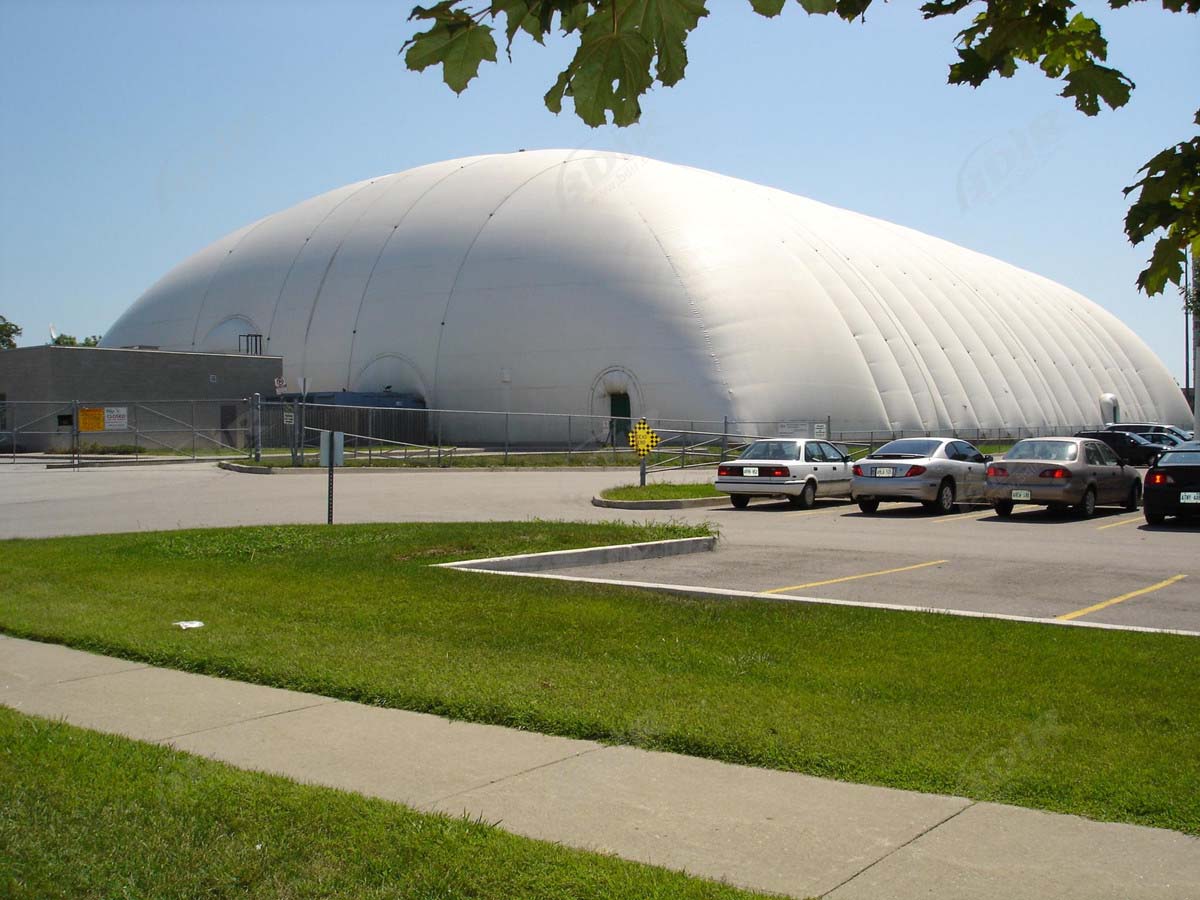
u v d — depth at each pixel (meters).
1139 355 86.50
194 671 8.15
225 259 62.09
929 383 55.81
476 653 8.38
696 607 10.09
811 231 58.09
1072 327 78.56
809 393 48.00
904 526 19.45
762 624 9.35
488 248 51.91
